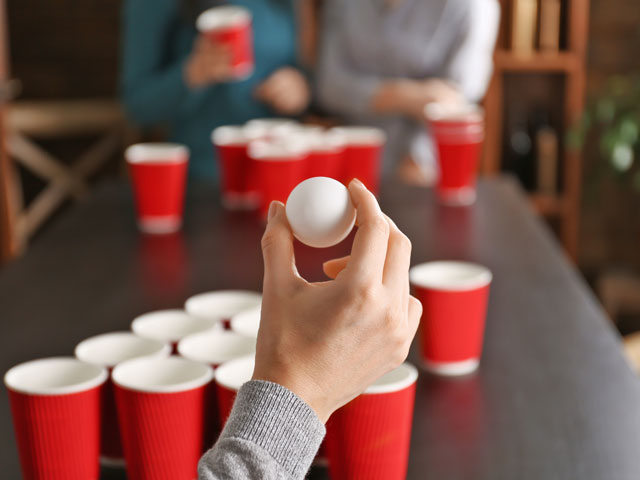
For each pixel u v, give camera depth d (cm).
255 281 147
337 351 76
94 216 192
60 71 472
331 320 75
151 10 264
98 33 468
